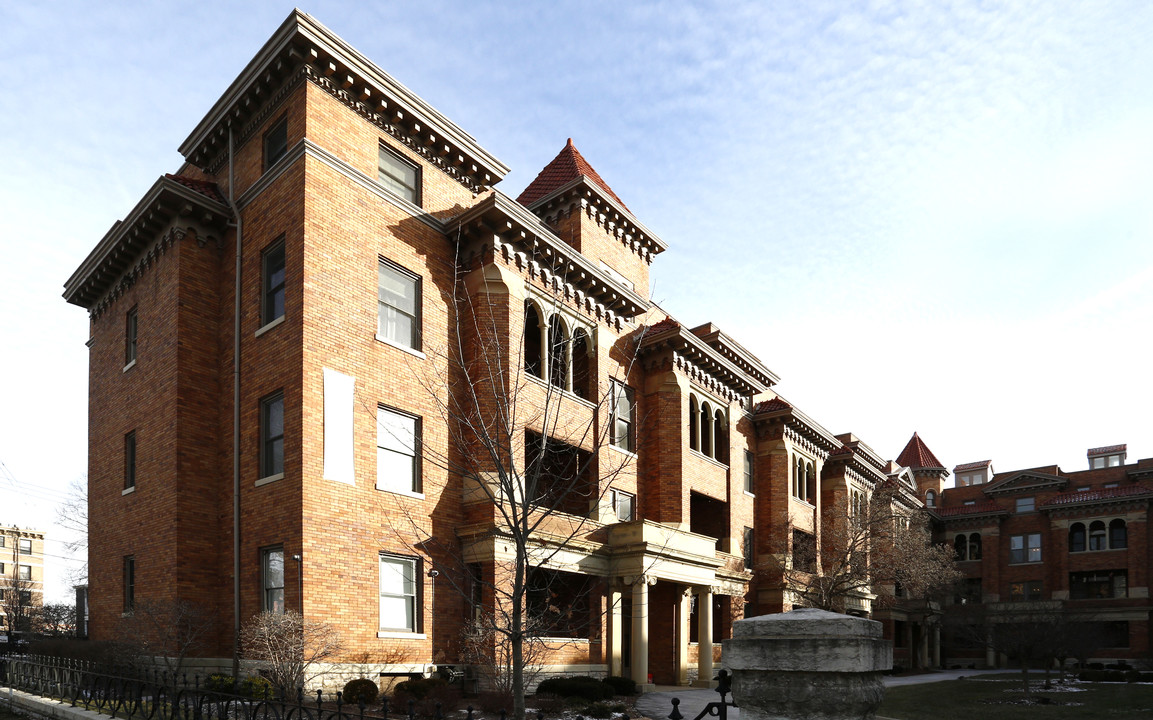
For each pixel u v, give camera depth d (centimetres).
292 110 1972
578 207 2812
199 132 2250
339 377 1852
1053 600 5603
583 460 2519
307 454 1744
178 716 1150
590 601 2378
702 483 3030
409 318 2098
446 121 2238
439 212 2261
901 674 4434
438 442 2066
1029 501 6050
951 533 6281
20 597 5641
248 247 2052
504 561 1995
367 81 2022
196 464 1980
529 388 2214
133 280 2345
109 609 2214
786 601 3478
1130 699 2764
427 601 1936
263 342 1931
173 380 1997
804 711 464
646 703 2011
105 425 2428
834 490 4322
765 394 3944
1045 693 3017
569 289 2484
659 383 2912
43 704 1493
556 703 1772
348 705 1512
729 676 513
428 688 1719
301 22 1883
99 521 2380
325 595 1714
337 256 1905
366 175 2014
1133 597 5350
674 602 2755
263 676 1636
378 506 1873
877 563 3806
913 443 7125
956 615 5209
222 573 1934
